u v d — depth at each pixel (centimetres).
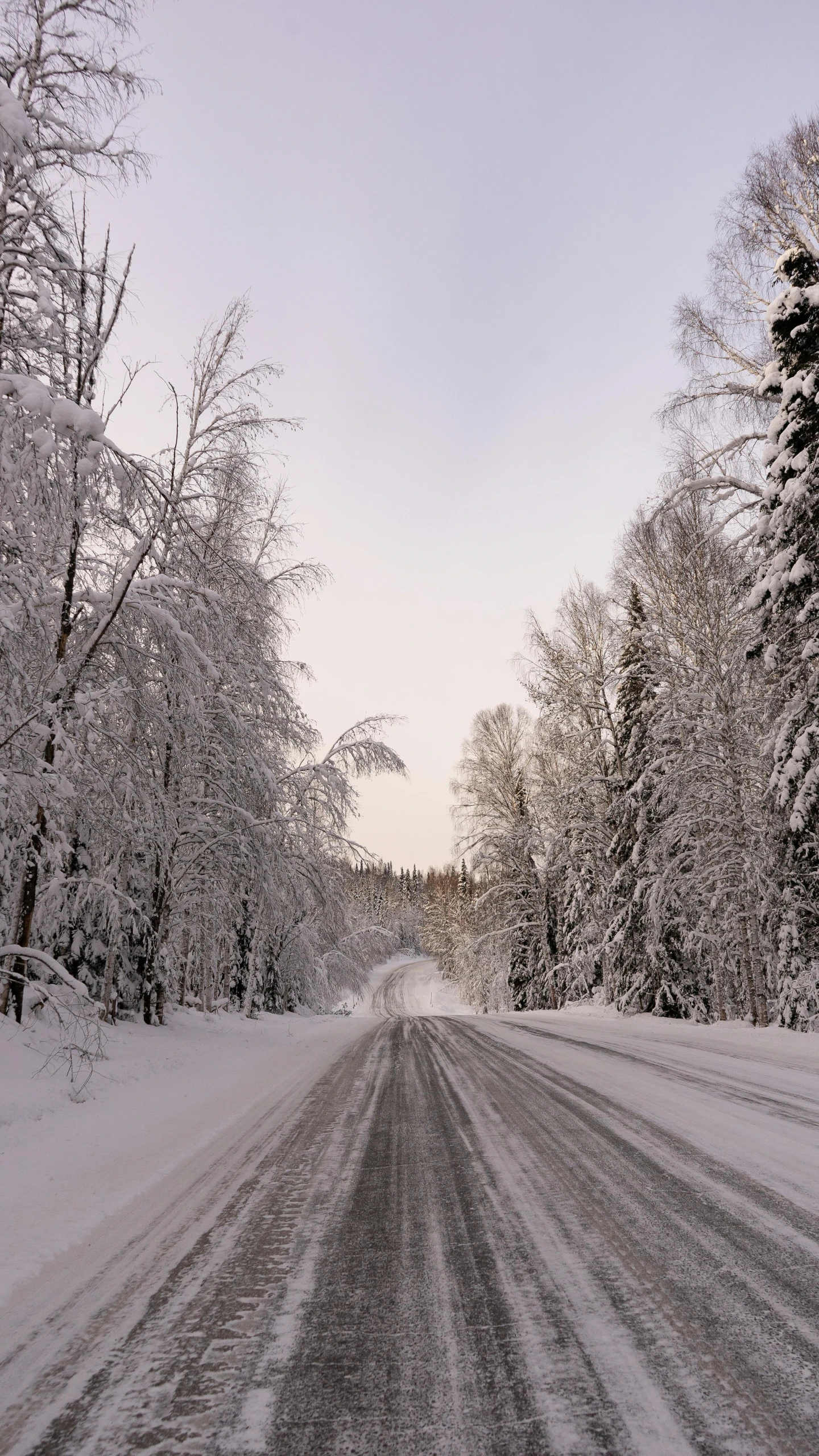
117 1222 353
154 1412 191
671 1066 779
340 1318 238
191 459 1159
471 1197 356
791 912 1423
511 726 2956
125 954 1247
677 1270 260
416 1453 168
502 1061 855
